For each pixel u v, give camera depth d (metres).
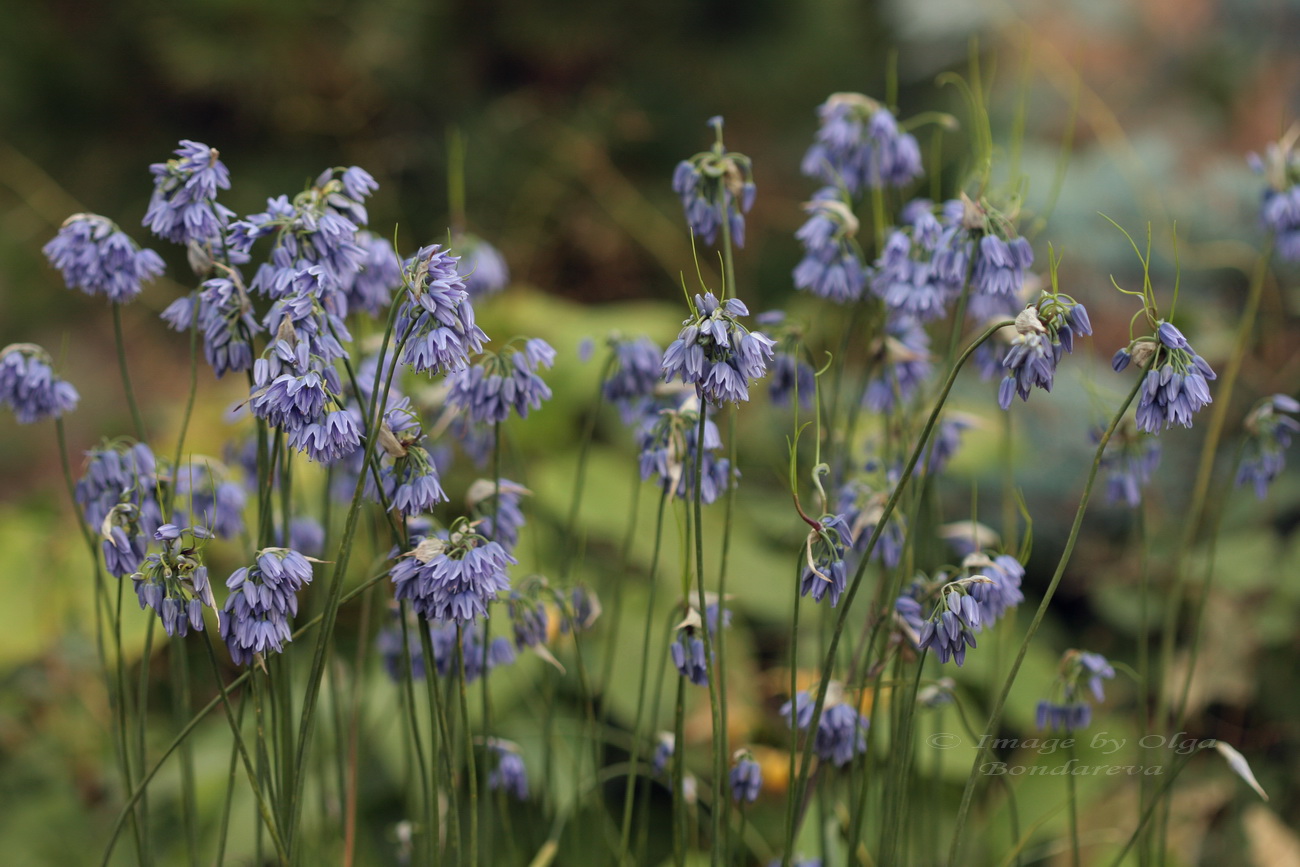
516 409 0.94
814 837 1.09
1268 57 1.94
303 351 0.88
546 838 1.06
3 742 1.22
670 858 1.13
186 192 0.92
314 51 1.74
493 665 0.99
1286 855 1.16
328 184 0.92
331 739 1.12
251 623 0.89
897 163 1.02
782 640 1.27
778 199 1.88
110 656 1.21
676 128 1.83
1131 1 2.18
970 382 1.40
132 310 1.81
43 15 1.79
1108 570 1.34
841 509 0.99
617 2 1.78
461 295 0.88
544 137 1.76
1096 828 1.16
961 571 0.94
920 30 1.90
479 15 1.75
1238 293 1.40
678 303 1.82
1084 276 1.46
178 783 1.16
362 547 1.22
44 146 1.80
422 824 0.99
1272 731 1.22
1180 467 1.35
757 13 1.84
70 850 1.16
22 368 0.96
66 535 1.27
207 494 1.00
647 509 1.27
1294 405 1.02
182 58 1.70
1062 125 2.12
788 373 1.00
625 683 1.18
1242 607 1.25
